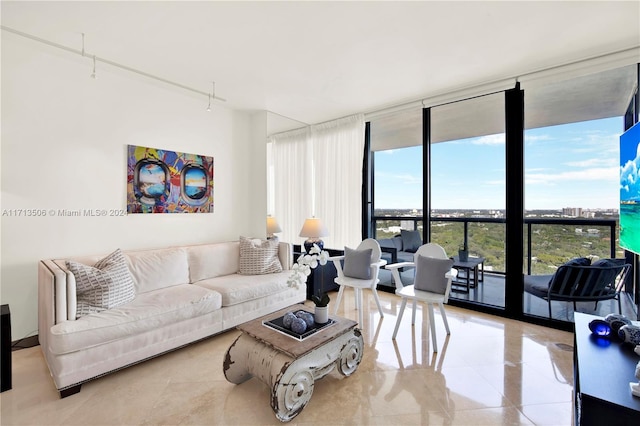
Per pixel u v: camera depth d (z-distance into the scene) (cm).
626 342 145
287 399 164
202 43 243
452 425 163
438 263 267
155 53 259
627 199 165
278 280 323
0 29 220
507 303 320
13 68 242
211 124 385
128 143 309
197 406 180
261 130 420
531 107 319
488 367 221
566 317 306
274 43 243
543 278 321
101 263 245
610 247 294
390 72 296
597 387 112
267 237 420
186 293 260
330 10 201
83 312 205
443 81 317
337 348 198
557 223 315
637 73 257
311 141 480
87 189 282
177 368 222
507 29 222
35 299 255
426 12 203
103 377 209
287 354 167
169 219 342
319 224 400
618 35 229
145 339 219
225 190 402
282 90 342
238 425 164
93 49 252
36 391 191
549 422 165
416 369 220
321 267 402
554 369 218
